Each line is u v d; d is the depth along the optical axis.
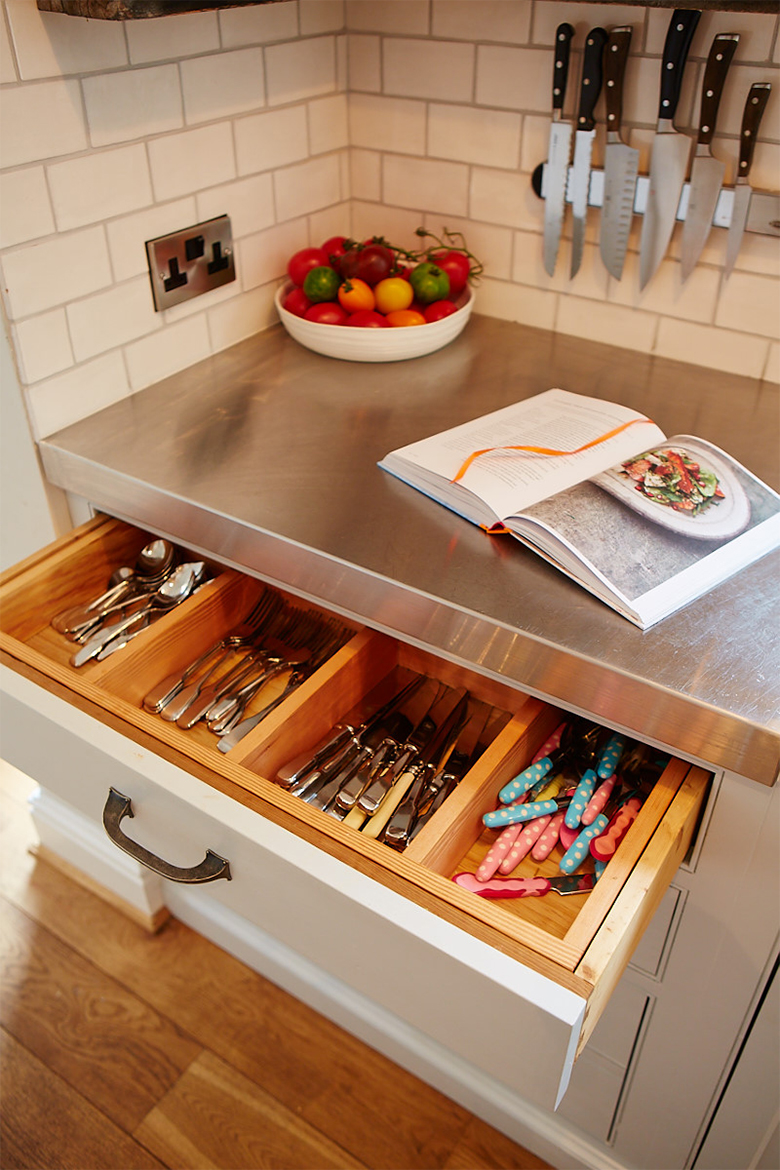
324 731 1.07
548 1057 0.75
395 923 0.76
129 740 0.93
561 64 1.24
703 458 1.08
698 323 1.34
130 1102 1.37
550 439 1.12
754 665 0.85
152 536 1.29
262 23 1.28
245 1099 1.38
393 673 1.20
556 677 0.90
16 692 0.98
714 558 0.95
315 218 1.51
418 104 1.42
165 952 1.56
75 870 1.65
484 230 1.46
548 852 0.92
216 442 1.20
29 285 1.12
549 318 1.48
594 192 1.32
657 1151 1.26
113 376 1.27
